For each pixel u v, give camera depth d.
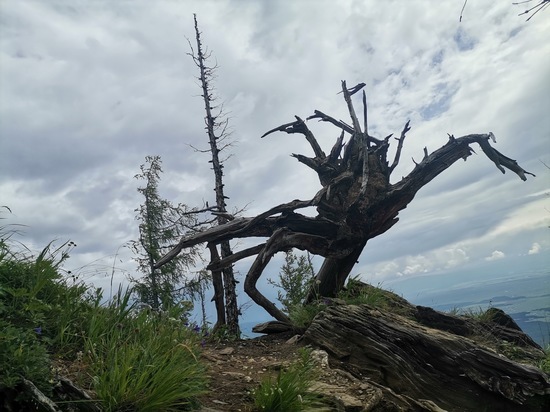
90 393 3.84
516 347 10.44
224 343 8.87
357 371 7.54
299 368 5.86
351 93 15.09
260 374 6.28
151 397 3.93
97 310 5.26
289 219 12.96
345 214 12.98
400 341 7.85
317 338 8.36
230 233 13.01
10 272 5.05
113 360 4.27
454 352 7.73
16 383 3.16
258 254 11.94
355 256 13.31
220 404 4.85
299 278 15.86
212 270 12.63
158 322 5.61
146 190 18.39
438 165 13.78
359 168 13.51
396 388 7.29
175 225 18.12
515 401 7.24
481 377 7.46
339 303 9.95
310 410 5.01
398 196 13.30
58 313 5.01
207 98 18.14
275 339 9.52
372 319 8.33
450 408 7.23
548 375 8.08
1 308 4.27
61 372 4.14
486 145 14.33
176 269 17.34
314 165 14.23
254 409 4.86
